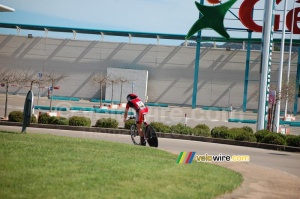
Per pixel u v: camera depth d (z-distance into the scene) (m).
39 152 14.05
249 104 84.62
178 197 10.34
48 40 92.31
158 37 88.56
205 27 62.97
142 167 13.38
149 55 89.06
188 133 30.75
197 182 12.43
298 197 12.58
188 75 87.69
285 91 57.94
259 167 17.75
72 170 11.65
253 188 13.27
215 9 62.44
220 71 86.38
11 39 93.44
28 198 8.59
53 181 10.14
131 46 89.69
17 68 93.12
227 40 72.19
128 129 31.41
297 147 26.70
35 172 10.84
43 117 33.03
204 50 87.06
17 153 13.33
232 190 12.55
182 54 87.94
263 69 32.72
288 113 81.69
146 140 21.38
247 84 80.00
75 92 91.38
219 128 30.66
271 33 32.72
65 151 15.07
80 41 91.44
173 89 88.19
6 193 8.73
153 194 10.23
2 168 10.89
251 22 68.12
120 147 18.64
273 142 27.78
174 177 12.55
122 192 9.98
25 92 92.19
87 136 27.55
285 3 41.03
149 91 89.12
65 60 91.88
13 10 16.95
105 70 90.44
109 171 12.08
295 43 74.50
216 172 14.68
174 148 23.69
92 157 14.29
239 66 85.69
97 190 9.85
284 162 20.94
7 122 32.47
